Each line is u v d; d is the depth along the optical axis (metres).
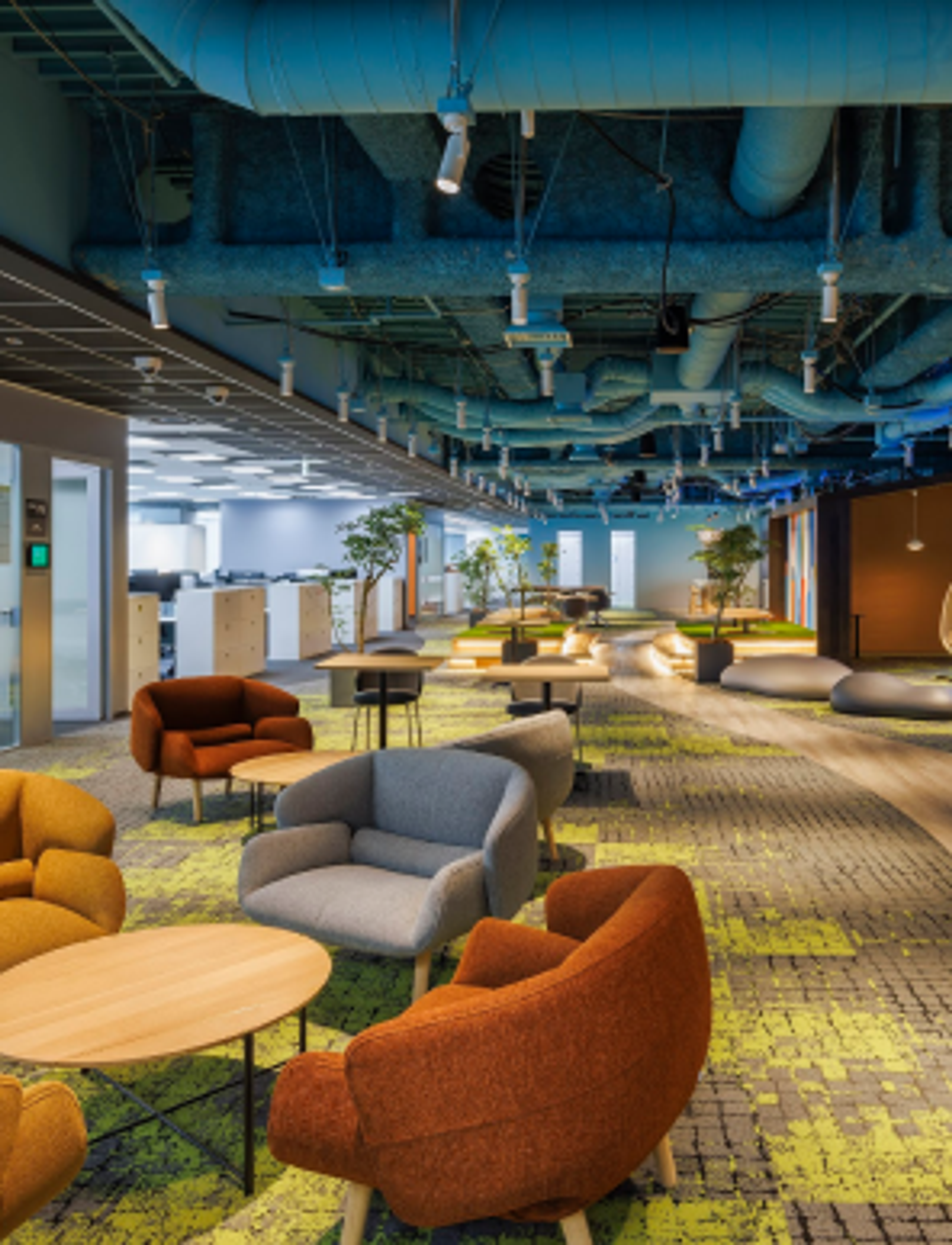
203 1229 2.36
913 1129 2.77
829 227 5.43
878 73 3.48
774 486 23.38
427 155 5.21
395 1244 2.30
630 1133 1.99
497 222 5.79
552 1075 1.90
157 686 6.61
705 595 28.09
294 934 2.94
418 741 9.11
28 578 9.09
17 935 3.12
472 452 20.33
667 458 19.27
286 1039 3.31
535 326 7.74
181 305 7.31
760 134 4.63
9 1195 1.87
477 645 15.91
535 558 35.84
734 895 4.81
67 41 5.01
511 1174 1.88
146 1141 2.73
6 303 6.36
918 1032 3.36
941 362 10.39
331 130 5.80
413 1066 1.85
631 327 10.95
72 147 5.86
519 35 3.42
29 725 9.08
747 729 9.95
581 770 7.65
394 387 12.44
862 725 10.18
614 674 15.24
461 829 3.89
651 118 5.42
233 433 13.02
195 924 4.41
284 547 24.95
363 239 5.84
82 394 9.62
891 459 18.97
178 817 6.42
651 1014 2.04
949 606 11.56
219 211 5.75
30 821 3.59
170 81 4.79
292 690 12.98
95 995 2.51
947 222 5.57
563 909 2.69
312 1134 2.01
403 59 3.50
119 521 10.92
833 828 6.07
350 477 19.31
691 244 5.58
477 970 2.63
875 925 4.39
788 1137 2.73
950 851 5.56
